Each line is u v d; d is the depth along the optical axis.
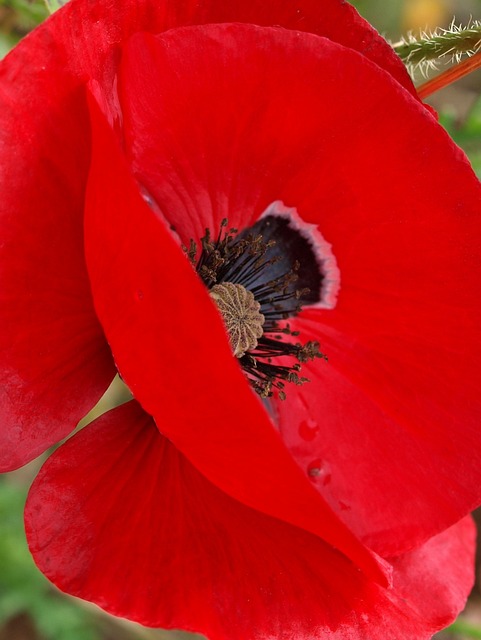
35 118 0.15
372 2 0.28
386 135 0.17
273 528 0.17
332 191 0.18
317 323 0.19
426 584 0.19
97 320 0.16
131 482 0.17
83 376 0.17
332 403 0.19
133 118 0.16
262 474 0.15
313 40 0.17
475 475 0.18
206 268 0.18
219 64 0.16
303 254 0.18
